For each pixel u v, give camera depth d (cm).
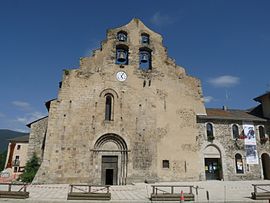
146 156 2834
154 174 2788
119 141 2842
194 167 2984
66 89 2831
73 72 2909
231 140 3244
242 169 3170
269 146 3362
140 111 2972
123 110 2927
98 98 2892
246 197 1834
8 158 5906
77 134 2720
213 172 3141
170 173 2859
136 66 3134
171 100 3134
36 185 2400
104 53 3077
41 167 2545
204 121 3241
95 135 2767
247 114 3662
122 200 1661
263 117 3562
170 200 1653
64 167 2597
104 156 2781
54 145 2630
